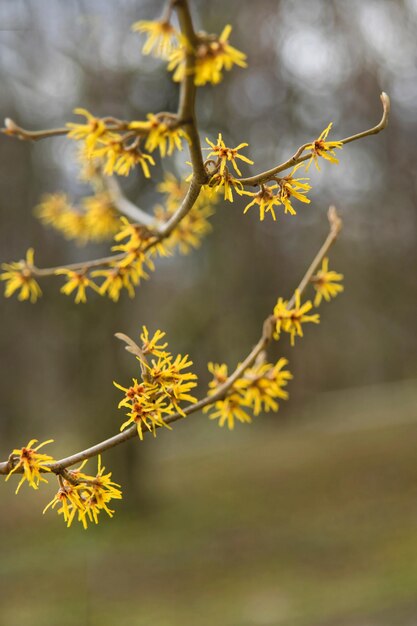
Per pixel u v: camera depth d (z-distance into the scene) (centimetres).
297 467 1229
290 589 687
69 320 903
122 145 99
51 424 1146
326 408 1775
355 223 902
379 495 1026
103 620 636
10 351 955
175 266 925
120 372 945
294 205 825
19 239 823
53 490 1206
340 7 747
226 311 962
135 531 921
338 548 805
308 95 787
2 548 880
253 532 898
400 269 938
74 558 824
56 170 776
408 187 852
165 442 1574
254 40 773
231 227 870
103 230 243
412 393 1903
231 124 776
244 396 141
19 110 766
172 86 757
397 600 619
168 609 655
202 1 779
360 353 1523
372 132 108
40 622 639
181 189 216
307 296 934
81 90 758
